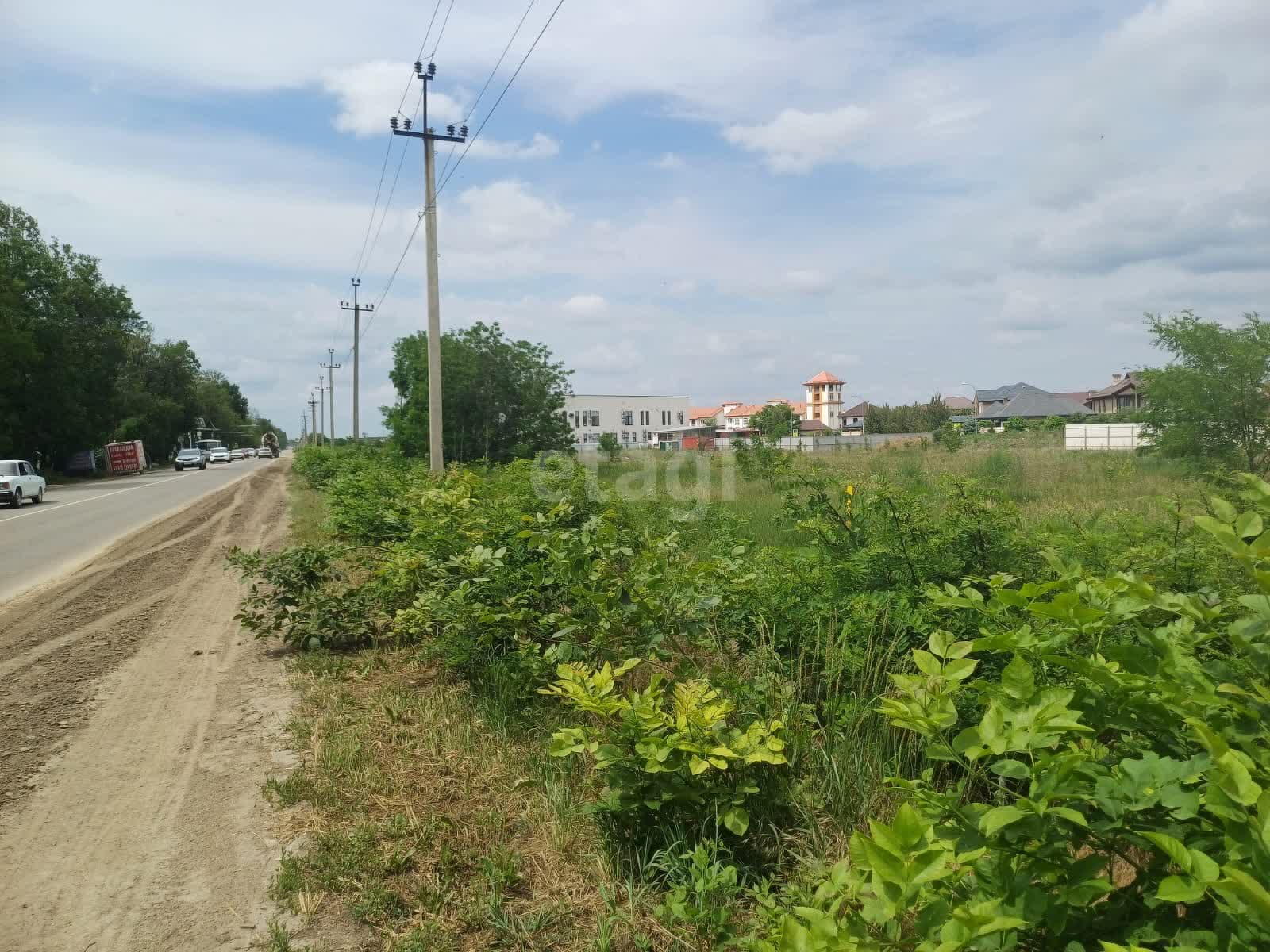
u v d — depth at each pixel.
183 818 4.10
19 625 8.78
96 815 4.17
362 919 3.17
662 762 3.37
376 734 5.05
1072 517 6.22
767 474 6.89
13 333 44.44
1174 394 13.32
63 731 5.39
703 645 4.92
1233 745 1.77
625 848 3.52
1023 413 93.31
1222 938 1.48
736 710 4.20
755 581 5.29
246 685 6.33
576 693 3.62
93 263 53.66
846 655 4.44
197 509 23.81
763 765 3.71
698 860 3.12
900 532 5.26
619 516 6.82
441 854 3.59
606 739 3.77
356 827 3.87
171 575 11.75
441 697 5.61
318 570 7.60
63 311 51.16
